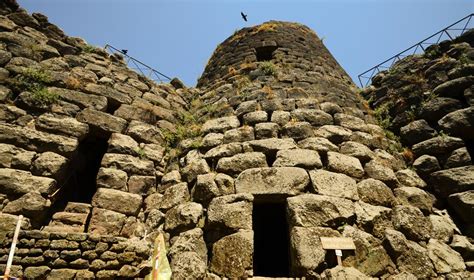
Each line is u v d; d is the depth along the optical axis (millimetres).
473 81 6176
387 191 5113
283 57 8453
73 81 6395
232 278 4102
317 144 5531
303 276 3982
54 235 4258
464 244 4699
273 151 5488
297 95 6855
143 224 5371
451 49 7098
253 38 9375
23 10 6930
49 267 4066
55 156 5262
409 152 6191
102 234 4941
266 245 7258
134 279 4414
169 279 4008
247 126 6105
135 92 7367
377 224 4605
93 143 6984
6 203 4543
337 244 4219
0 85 5547
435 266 4320
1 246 4004
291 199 4672
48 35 7043
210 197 5000
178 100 8320
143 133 6574
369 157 5609
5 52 5977
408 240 4539
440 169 5645
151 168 6129
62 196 6000
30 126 5406
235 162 5375
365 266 4141
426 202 5188
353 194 4879
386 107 7309
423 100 6707
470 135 5793
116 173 5676
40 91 5816
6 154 4875
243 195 4805
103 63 7402
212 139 6125
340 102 6973
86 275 4168
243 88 7383
